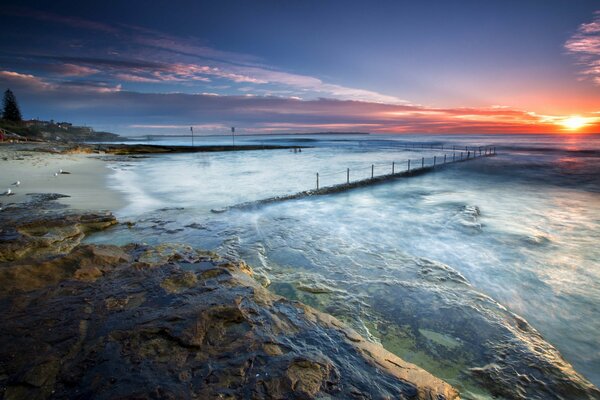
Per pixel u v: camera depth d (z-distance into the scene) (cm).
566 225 1111
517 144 8694
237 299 412
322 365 297
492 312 523
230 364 288
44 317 359
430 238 977
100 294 421
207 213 1215
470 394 353
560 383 364
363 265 738
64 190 1543
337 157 4584
